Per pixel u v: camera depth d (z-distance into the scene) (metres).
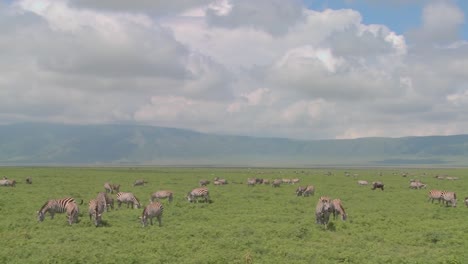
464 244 22.97
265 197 46.25
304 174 110.06
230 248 21.67
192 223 28.80
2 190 49.44
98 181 69.38
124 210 34.91
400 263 19.25
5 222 27.58
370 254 20.66
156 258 19.20
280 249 21.33
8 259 18.78
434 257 20.09
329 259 19.92
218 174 103.56
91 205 28.36
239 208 36.75
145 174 98.12
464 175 111.56
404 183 74.38
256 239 23.25
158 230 26.02
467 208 38.84
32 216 30.78
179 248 21.19
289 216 32.00
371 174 114.06
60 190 50.72
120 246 21.73
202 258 19.16
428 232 25.25
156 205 28.02
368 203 41.75
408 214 34.06
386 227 27.91
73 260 18.56
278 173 115.88
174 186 61.75
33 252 19.92
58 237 23.36
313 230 26.33
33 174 86.62
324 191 55.12
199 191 41.34
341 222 28.97
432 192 42.97
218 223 28.91
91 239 23.11
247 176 93.94
